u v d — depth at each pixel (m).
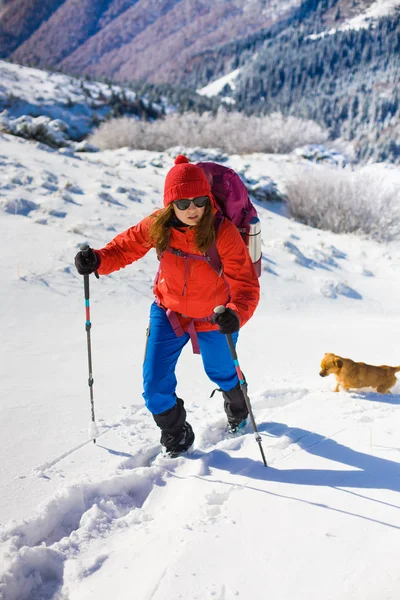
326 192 16.23
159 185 15.02
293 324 7.14
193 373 4.65
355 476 2.74
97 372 4.59
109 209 10.76
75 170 13.71
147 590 2.01
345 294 9.45
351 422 3.42
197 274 2.93
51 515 2.56
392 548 2.14
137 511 2.66
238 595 1.96
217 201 3.13
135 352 5.25
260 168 21.34
